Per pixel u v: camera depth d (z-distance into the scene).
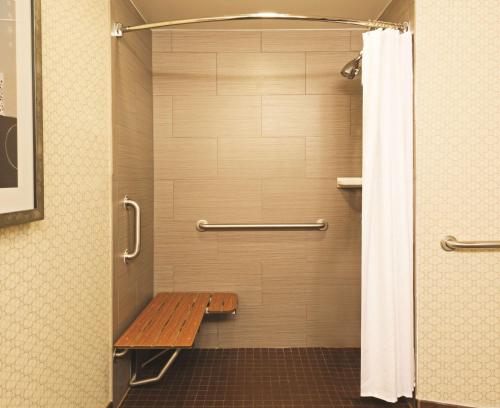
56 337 1.50
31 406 1.33
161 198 2.92
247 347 2.95
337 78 2.90
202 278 2.94
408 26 2.13
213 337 2.95
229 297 2.80
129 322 2.36
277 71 2.90
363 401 2.24
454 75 2.07
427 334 2.10
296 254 2.93
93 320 1.83
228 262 2.93
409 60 2.09
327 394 2.32
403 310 2.11
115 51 2.12
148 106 2.79
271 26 2.85
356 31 2.88
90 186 1.81
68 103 1.59
